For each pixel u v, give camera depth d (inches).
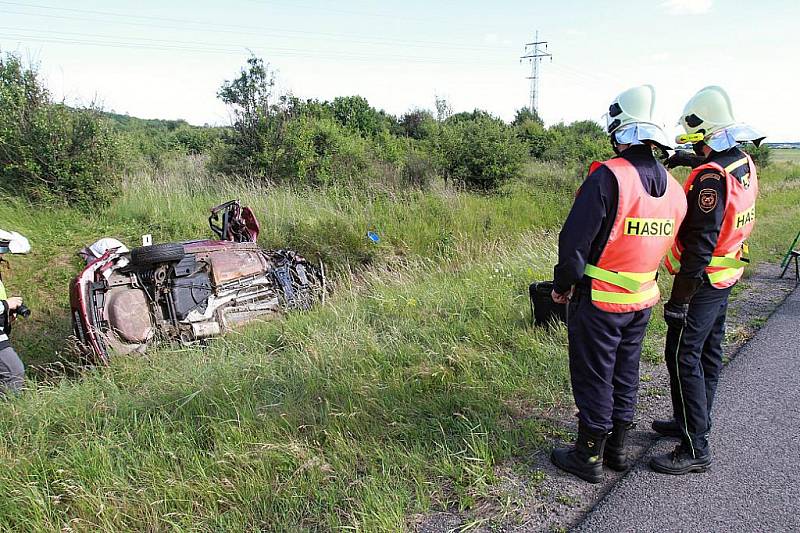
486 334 207.6
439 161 629.9
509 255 351.3
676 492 121.8
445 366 183.5
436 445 139.3
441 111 1138.0
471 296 252.2
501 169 615.5
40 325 279.1
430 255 390.0
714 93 129.6
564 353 190.9
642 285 120.7
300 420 151.9
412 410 156.6
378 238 377.1
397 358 192.5
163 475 128.5
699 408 127.7
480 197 577.0
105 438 143.3
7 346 185.3
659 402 167.0
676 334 129.4
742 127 126.3
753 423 151.5
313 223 400.8
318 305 266.4
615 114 120.5
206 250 238.4
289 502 119.5
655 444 142.7
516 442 142.0
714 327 135.9
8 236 192.7
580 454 127.3
